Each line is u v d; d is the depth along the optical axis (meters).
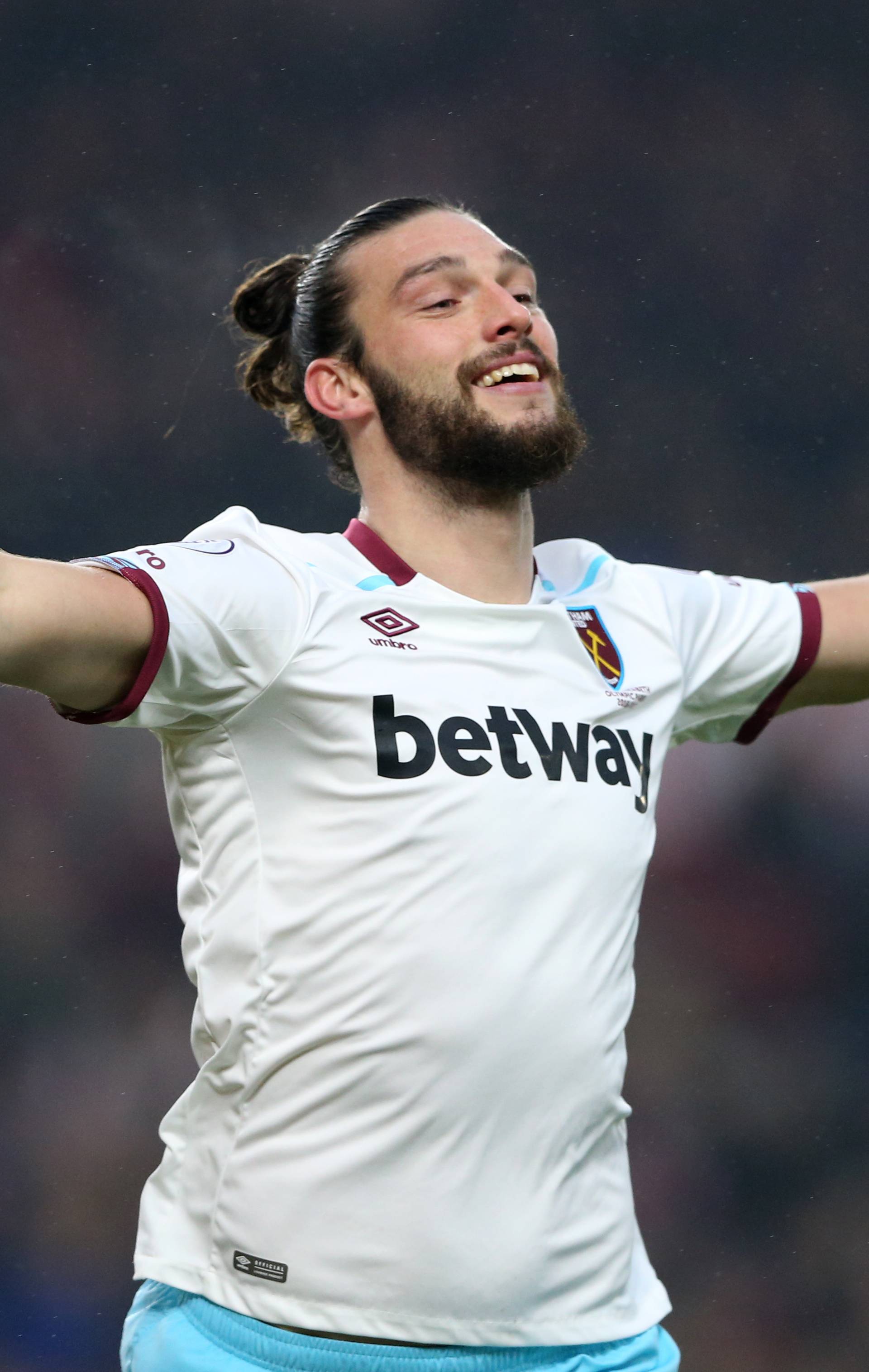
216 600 8.26
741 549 39.47
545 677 9.20
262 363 11.79
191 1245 8.75
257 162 40.44
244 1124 8.59
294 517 37.53
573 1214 8.53
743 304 40.97
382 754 8.45
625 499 39.88
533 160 41.47
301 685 8.48
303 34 40.78
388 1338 8.12
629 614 10.07
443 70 41.59
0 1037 30.47
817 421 40.06
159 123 40.06
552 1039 8.39
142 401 37.91
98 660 7.95
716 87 41.38
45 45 39.84
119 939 31.44
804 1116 30.12
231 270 39.69
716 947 32.09
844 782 33.19
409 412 9.76
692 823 32.94
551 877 8.59
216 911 8.84
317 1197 8.24
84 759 32.50
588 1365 8.45
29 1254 27.66
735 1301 28.14
